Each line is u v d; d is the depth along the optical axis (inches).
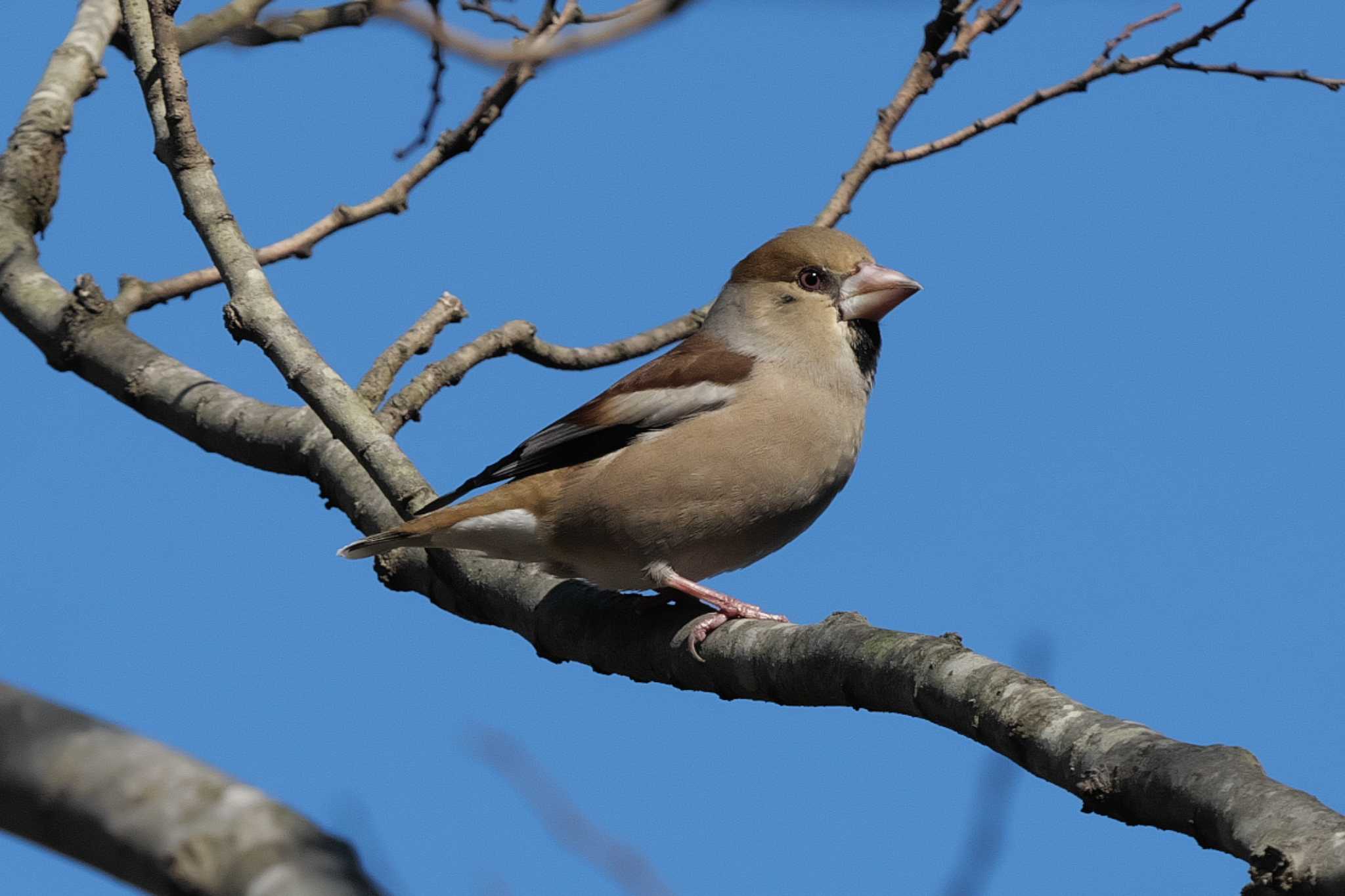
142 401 486.3
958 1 515.8
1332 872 189.8
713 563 428.8
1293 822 199.0
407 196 529.0
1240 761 215.8
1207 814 211.0
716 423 418.3
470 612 417.7
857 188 522.0
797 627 320.2
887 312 443.5
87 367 496.4
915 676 275.1
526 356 524.4
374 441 413.4
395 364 488.1
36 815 148.8
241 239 426.9
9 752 150.3
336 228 522.9
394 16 502.0
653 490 410.0
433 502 406.9
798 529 438.6
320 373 417.4
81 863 148.9
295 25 519.5
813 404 427.2
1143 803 223.6
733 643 334.3
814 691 308.8
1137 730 234.5
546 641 389.1
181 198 428.1
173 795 147.9
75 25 585.6
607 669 376.8
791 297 442.6
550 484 410.6
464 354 495.2
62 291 514.6
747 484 417.1
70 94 562.3
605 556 417.7
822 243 449.7
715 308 462.9
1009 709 252.5
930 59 525.7
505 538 410.6
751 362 433.4
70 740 150.9
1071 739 239.1
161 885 145.1
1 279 515.5
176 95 419.8
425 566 423.2
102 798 147.5
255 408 474.9
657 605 372.5
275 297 423.8
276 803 148.6
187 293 526.0
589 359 538.0
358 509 441.4
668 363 438.9
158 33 420.5
